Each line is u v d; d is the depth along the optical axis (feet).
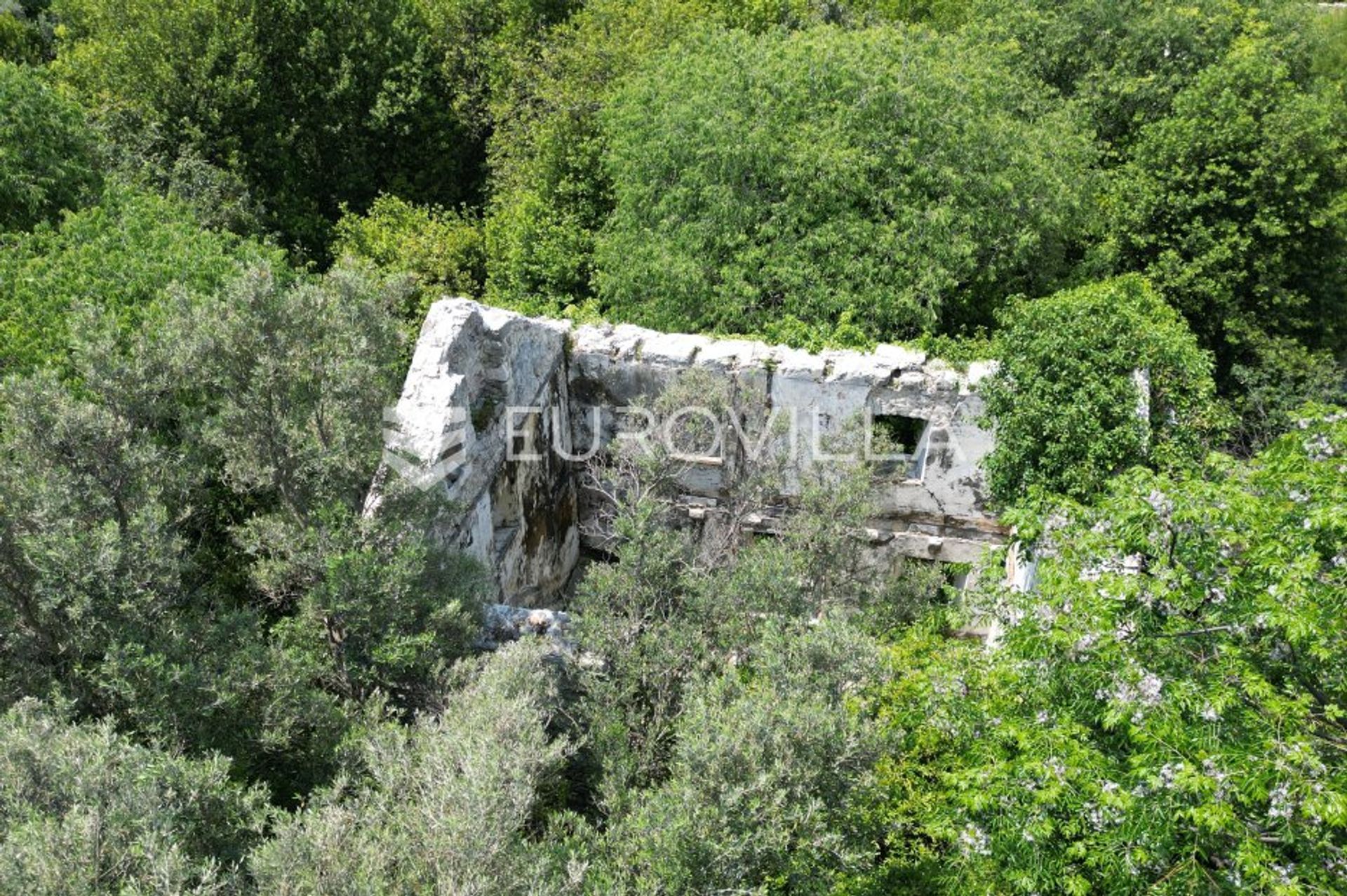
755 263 62.69
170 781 24.73
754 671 34.78
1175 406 54.08
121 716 30.37
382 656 33.14
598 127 80.59
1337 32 102.32
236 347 34.58
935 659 34.37
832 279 61.41
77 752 24.47
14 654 31.58
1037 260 69.56
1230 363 83.71
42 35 109.19
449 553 40.01
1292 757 23.44
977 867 28.27
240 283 34.99
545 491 58.13
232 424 35.06
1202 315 81.05
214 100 83.51
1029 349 51.16
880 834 34.47
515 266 74.08
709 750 26.94
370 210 82.89
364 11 90.94
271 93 86.43
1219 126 77.05
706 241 64.44
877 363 55.16
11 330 47.19
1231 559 27.96
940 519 59.00
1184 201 77.30
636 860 26.50
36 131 63.21
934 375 54.75
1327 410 32.40
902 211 62.13
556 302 69.56
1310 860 24.14
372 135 93.25
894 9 110.73
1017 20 93.76
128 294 51.60
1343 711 25.73
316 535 34.53
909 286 60.34
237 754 30.63
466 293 75.92
